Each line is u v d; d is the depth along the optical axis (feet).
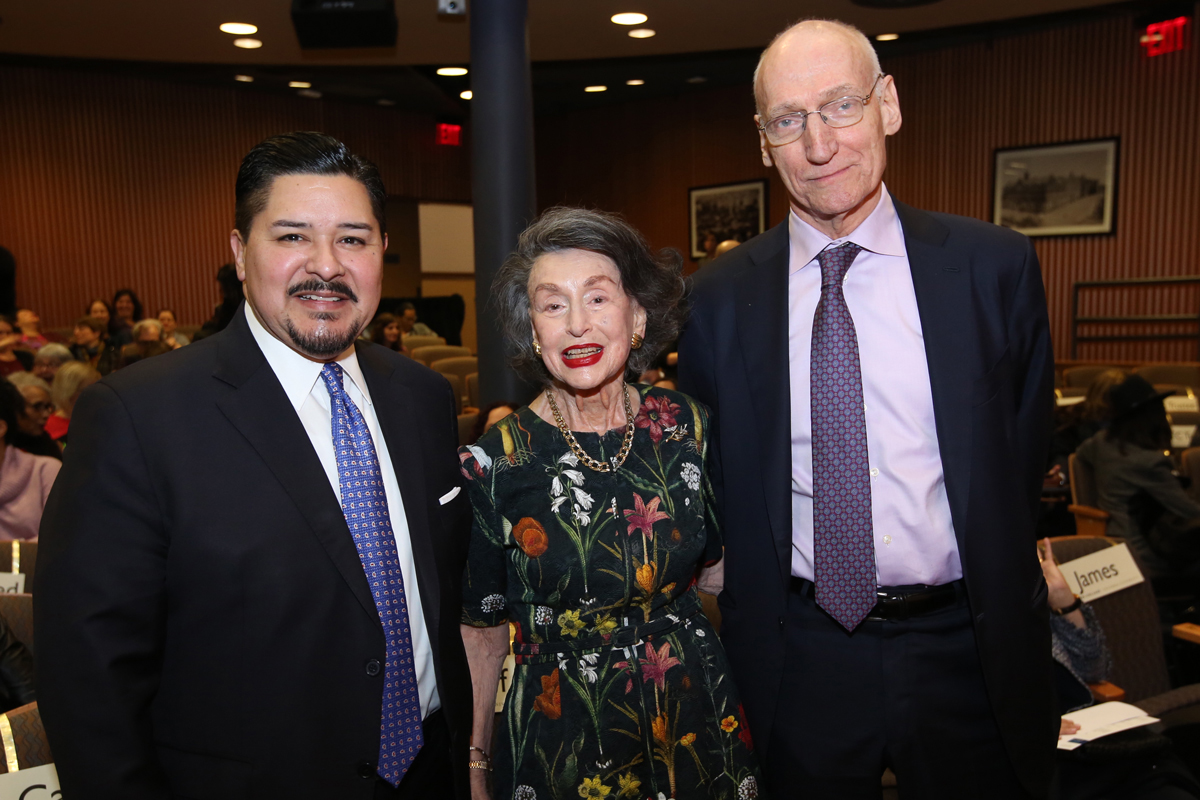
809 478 4.87
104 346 26.04
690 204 35.60
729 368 5.16
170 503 3.55
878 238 4.85
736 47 21.62
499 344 11.07
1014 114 27.84
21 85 30.09
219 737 3.61
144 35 20.40
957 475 4.58
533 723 4.54
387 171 37.91
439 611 4.17
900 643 4.67
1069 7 18.94
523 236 4.75
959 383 4.63
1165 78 24.97
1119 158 25.95
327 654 3.74
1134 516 12.25
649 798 4.53
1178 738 6.34
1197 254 24.90
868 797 4.77
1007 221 28.22
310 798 3.68
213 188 33.81
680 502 4.78
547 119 40.04
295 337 3.74
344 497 3.96
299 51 21.81
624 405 4.91
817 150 4.58
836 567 4.68
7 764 4.40
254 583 3.62
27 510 9.39
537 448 4.69
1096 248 26.63
